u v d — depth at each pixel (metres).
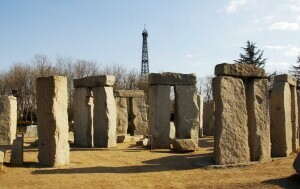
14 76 37.31
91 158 13.48
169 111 17.05
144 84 41.16
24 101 35.97
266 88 12.23
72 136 20.94
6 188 8.98
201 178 10.01
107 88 17.33
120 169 11.31
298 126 16.70
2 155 11.05
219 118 11.32
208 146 17.48
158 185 9.30
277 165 11.38
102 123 17.23
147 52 51.59
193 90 17.11
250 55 39.44
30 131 24.89
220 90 11.28
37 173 10.54
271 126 13.30
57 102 11.49
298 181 9.20
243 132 11.54
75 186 9.17
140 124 23.17
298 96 16.95
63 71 38.84
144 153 15.04
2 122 16.05
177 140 15.48
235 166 11.27
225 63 11.32
